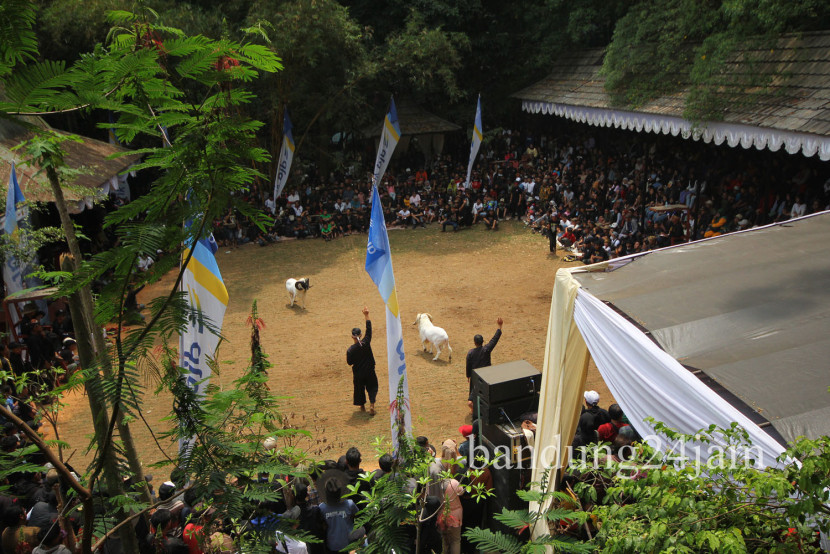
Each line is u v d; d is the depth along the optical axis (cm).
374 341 1599
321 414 1262
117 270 220
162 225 228
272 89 2516
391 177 2878
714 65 1820
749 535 352
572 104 2558
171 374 246
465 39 2905
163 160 229
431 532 674
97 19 2214
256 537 281
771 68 1675
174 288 236
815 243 830
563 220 2311
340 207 2594
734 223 1862
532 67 3253
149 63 213
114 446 294
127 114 231
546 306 1772
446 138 3397
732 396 534
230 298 1936
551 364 779
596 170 2642
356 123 2939
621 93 2247
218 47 223
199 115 237
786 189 1966
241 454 261
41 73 195
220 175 231
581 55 2942
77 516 573
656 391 590
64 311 1565
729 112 1686
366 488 725
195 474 247
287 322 1741
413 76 2811
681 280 752
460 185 2777
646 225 2139
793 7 1655
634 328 645
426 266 2156
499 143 3316
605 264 834
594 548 307
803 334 597
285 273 2148
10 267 1308
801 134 1440
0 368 995
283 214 2564
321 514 682
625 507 373
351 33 2605
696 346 604
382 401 1309
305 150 2966
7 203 1013
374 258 932
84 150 1778
